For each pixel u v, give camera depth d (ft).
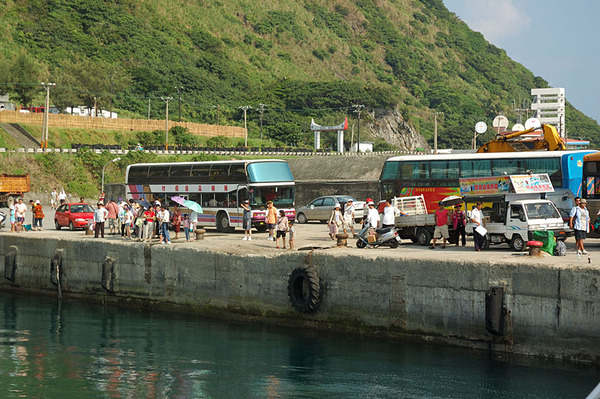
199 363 73.46
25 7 646.74
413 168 128.57
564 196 109.70
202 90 625.00
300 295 86.79
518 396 59.57
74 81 478.59
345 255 83.10
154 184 141.90
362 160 225.97
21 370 72.13
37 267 122.31
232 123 560.61
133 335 87.10
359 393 62.03
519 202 87.81
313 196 179.63
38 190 263.08
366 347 76.48
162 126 433.89
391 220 95.61
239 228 128.98
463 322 73.15
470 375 65.21
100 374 70.44
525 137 135.74
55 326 93.66
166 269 102.99
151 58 644.27
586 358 64.80
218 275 96.07
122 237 116.98
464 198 94.43
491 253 83.82
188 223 109.81
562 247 79.51
